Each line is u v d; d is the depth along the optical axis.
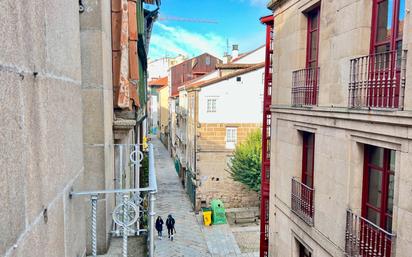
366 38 6.07
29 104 1.77
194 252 16.47
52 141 2.18
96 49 4.28
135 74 6.19
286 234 9.45
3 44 1.46
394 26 5.45
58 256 2.31
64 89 2.49
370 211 6.20
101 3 4.28
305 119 8.11
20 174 1.64
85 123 4.32
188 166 26.56
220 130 23.03
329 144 7.07
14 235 1.56
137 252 4.19
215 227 19.81
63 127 2.46
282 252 9.79
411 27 4.79
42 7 1.99
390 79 5.34
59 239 2.34
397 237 5.14
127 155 7.07
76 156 2.89
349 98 6.20
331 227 6.97
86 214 4.27
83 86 4.29
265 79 11.28
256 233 18.95
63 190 2.45
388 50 5.64
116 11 5.39
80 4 4.22
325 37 7.26
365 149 6.22
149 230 3.30
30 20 1.79
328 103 7.08
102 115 4.36
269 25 11.13
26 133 1.72
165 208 23.50
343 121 6.45
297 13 8.56
